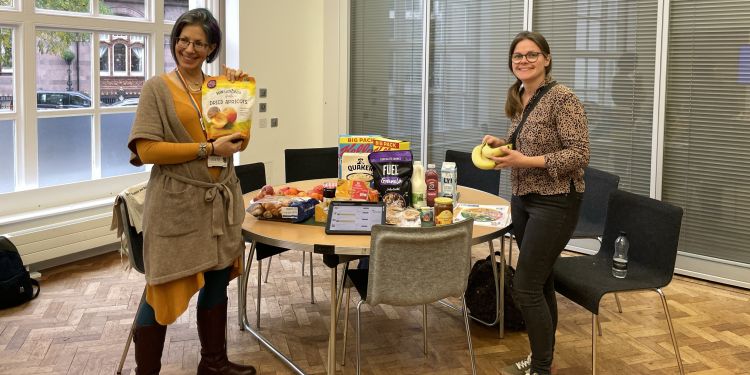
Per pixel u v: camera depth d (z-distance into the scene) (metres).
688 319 3.56
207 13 2.47
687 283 4.18
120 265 4.40
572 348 3.17
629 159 4.48
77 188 4.47
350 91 6.11
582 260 3.05
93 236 4.36
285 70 5.66
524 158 2.49
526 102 2.68
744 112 3.96
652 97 4.31
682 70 4.16
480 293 3.38
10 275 3.59
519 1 4.90
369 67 5.95
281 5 5.54
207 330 2.73
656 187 4.34
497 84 5.13
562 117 2.48
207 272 2.66
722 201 4.12
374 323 3.47
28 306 3.64
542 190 2.53
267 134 5.58
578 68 4.66
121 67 4.72
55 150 4.36
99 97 4.59
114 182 4.74
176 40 2.43
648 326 3.46
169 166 2.43
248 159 5.44
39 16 4.10
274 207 2.89
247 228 2.77
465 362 3.01
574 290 2.70
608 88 4.52
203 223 2.48
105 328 3.35
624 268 2.79
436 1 5.41
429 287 2.48
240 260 2.76
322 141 6.11
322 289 4.01
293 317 3.55
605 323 3.50
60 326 3.37
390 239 2.36
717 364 3.01
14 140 4.14
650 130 4.35
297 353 3.10
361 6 5.91
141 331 2.56
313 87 5.95
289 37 5.66
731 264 4.10
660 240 2.76
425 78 5.54
